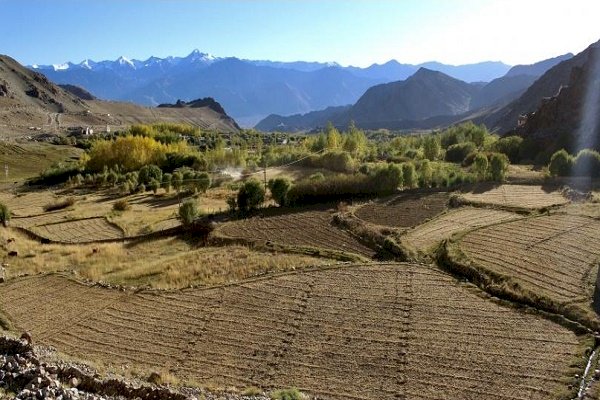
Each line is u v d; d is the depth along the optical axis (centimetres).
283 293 3256
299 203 6031
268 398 1888
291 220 5284
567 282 3088
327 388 2183
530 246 3766
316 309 2983
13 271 4231
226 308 3092
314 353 2491
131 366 2412
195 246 4850
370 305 2991
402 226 4612
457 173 6638
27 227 6172
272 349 2552
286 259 4006
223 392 2027
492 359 2331
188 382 2191
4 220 6341
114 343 2708
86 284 3684
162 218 6275
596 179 6056
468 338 2541
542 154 8756
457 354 2397
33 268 4341
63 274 3934
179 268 4012
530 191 5725
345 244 4384
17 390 1535
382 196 5994
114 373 2150
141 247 5022
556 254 3572
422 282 3306
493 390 2098
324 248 4284
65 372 1827
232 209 5997
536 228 4206
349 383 2216
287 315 2931
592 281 3077
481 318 2753
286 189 6025
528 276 3209
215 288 3434
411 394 2111
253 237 4788
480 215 4784
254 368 2380
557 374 2170
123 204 7169
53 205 7731
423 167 6619
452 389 2128
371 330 2686
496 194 5628
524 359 2312
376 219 4916
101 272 4147
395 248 4044
